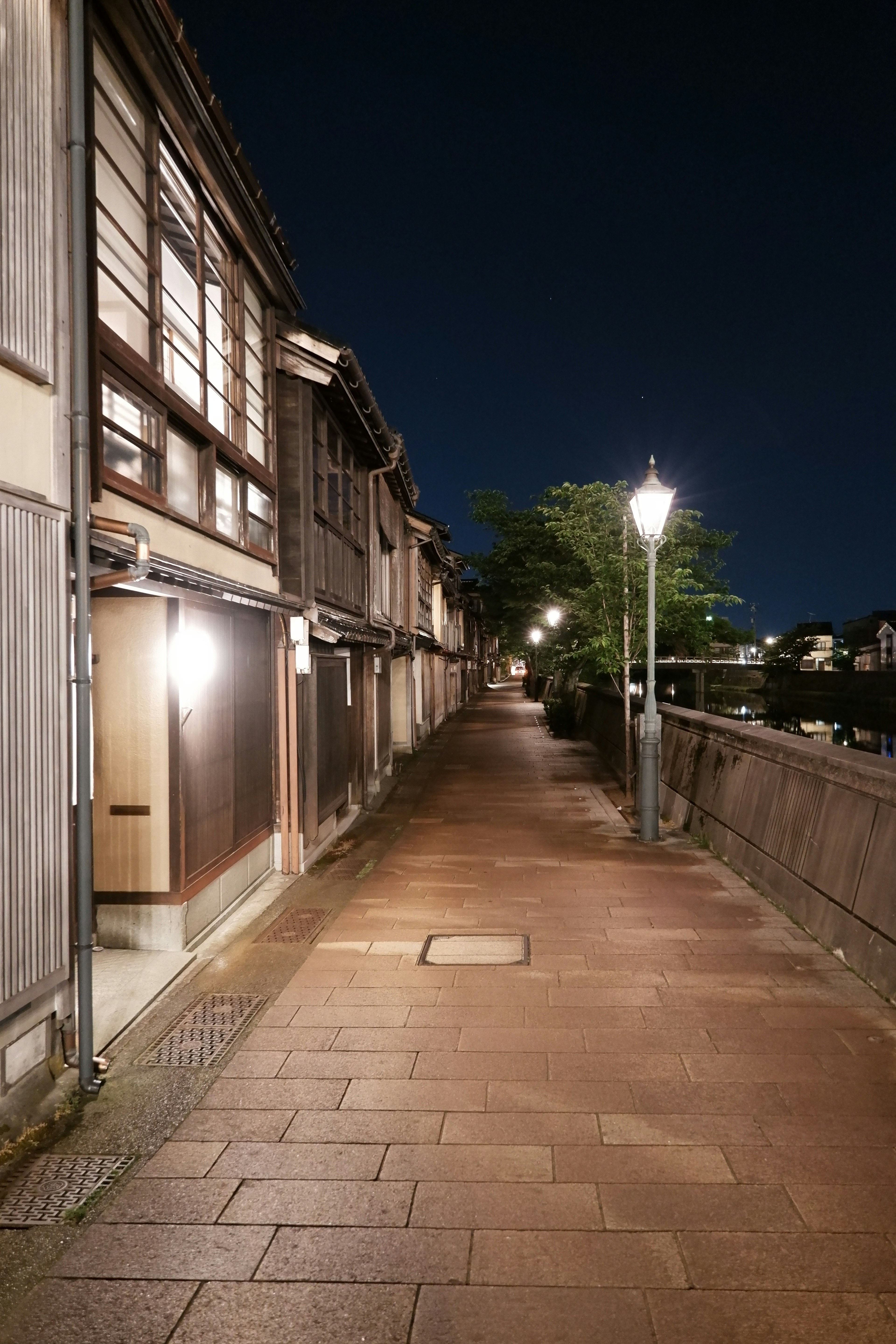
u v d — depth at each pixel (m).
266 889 8.20
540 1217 3.19
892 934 5.36
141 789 6.20
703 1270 2.89
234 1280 2.89
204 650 6.70
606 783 15.98
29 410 4.02
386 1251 3.02
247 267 8.40
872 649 82.06
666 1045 4.64
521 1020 5.01
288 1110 4.02
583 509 15.04
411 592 21.30
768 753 8.53
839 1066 4.38
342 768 11.59
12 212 3.87
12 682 3.80
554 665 26.59
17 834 3.85
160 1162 3.60
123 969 5.82
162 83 5.90
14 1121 3.81
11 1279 2.91
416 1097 4.12
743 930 6.75
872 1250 2.98
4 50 3.85
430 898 7.88
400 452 14.25
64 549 4.23
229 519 7.87
